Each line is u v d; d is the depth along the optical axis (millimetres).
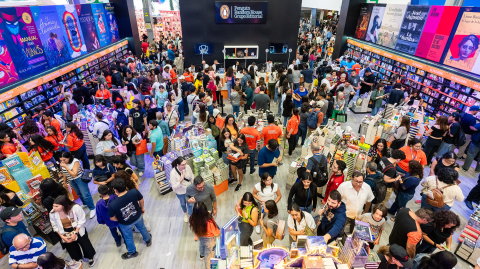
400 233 3160
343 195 3695
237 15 12953
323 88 7848
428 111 8008
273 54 14055
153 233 4465
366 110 9250
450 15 7219
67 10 9297
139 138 5539
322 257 2398
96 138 6309
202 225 3256
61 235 3369
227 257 2680
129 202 3539
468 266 3789
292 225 3307
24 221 4016
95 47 11484
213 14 12961
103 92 8320
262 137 5719
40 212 4098
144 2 17422
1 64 6137
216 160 5332
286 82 8023
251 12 12938
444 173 3693
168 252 4105
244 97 9359
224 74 10750
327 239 3061
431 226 3209
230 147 5109
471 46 6559
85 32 10617
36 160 4586
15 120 6453
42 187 3604
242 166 5234
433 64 7711
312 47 16266
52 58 8203
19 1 7125
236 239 2846
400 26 9695
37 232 4266
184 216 4637
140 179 5879
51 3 8812
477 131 5480
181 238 4367
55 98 8039
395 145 5809
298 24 13547
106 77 9969
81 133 5430
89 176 4430
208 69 10094
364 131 6754
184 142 5586
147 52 15633
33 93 7258
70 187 4926
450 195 3715
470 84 6324
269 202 3307
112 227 3881
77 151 5379
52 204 3490
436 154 6320
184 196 4398
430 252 3459
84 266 3861
